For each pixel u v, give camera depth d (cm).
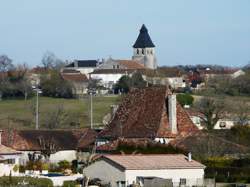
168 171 16438
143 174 16175
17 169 18338
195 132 19912
